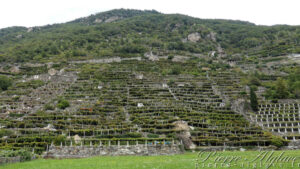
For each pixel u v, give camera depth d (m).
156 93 90.44
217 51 179.38
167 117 66.88
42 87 94.69
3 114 68.94
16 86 98.12
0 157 34.69
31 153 43.22
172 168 29.50
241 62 151.12
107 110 72.38
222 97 88.38
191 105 79.25
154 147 48.03
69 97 83.50
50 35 197.50
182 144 52.34
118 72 113.44
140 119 65.94
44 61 132.88
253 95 78.94
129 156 44.78
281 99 84.19
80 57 139.62
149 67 124.50
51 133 55.47
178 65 130.38
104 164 33.81
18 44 172.62
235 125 66.19
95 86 94.81
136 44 168.88
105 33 197.75
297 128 63.47
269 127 65.94
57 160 40.38
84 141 51.53
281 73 120.81
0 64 131.25
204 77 112.12
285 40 180.62
